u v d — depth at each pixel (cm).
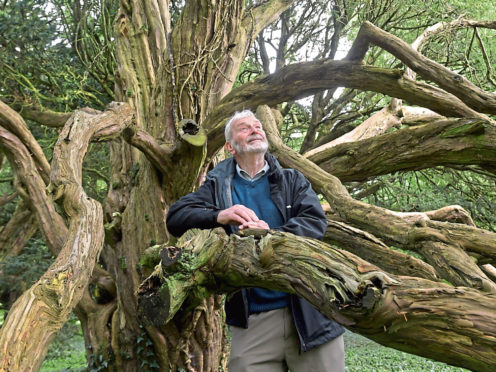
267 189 250
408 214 489
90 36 919
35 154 596
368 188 977
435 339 133
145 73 645
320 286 152
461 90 462
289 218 242
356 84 516
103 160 1052
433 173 903
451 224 322
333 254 158
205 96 607
